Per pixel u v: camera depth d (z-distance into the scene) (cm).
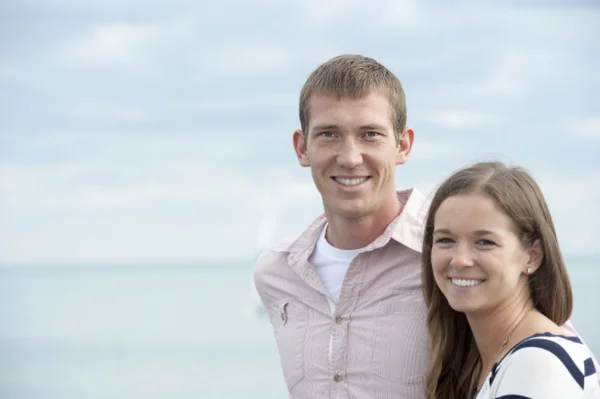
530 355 249
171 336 3925
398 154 347
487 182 275
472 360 306
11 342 3916
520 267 276
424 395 319
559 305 281
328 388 335
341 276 348
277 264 366
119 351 3431
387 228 338
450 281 281
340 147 328
